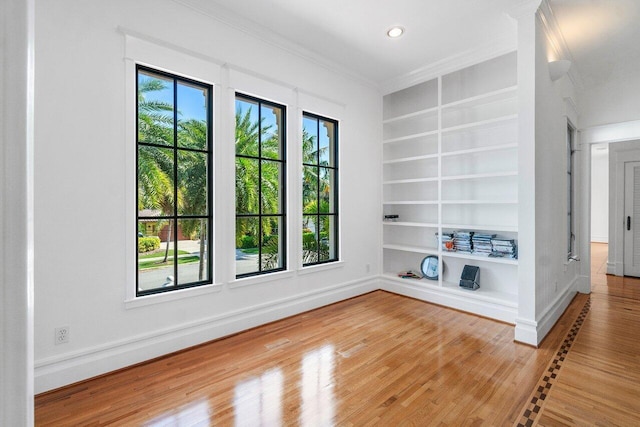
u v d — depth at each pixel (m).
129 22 2.34
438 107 3.87
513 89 3.13
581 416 1.83
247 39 3.03
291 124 3.42
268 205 3.54
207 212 2.86
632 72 4.00
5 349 0.36
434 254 4.07
